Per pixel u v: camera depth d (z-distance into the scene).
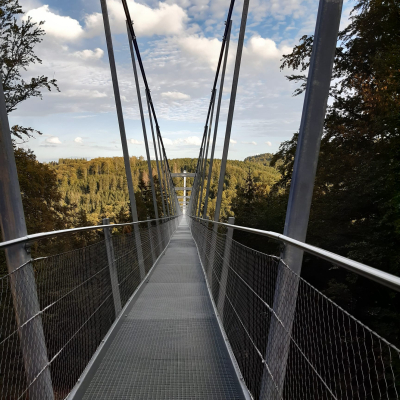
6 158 1.69
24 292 1.58
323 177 11.66
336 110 11.92
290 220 1.68
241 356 2.31
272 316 1.63
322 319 1.09
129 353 2.73
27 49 10.93
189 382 2.28
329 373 0.99
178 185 113.38
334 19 1.62
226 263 3.24
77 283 2.22
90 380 2.28
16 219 1.69
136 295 4.43
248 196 32.69
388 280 0.77
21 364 1.50
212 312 3.87
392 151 8.74
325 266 11.49
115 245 3.50
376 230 9.39
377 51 9.97
